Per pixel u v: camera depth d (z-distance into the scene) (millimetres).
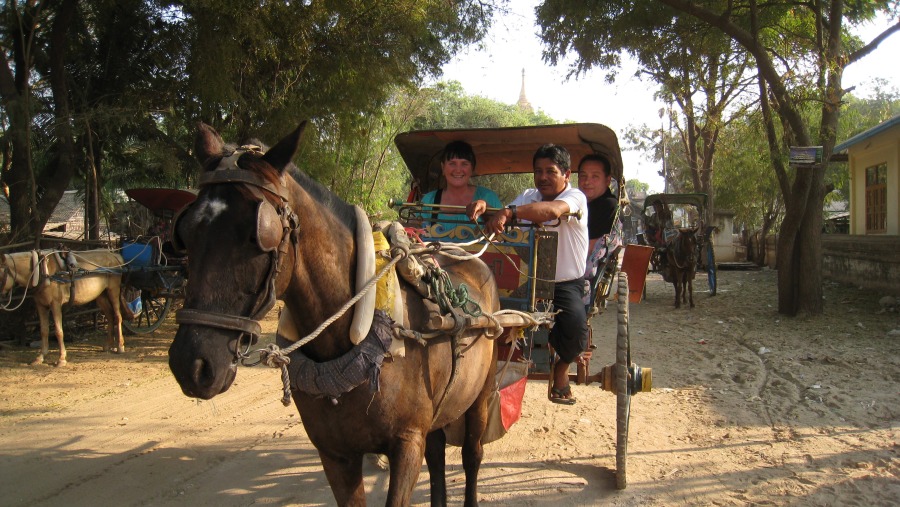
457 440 4141
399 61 12852
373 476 4887
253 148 2342
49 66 11703
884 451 5098
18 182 10547
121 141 13391
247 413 6547
